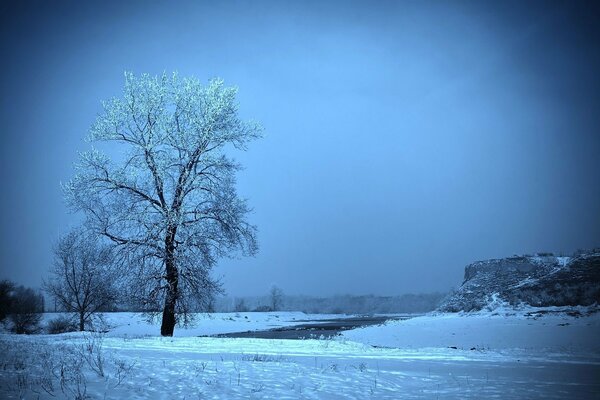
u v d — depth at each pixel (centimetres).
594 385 1212
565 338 3114
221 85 2925
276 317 9319
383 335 3903
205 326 5516
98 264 2880
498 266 6888
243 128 2916
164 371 1095
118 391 891
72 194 2698
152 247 2706
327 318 9694
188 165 2806
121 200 2753
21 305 4622
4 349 1337
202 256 2708
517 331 3522
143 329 4569
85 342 1897
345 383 1112
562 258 6650
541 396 1037
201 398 891
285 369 1244
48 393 836
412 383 1173
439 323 4391
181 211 2669
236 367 1226
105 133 2775
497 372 1444
